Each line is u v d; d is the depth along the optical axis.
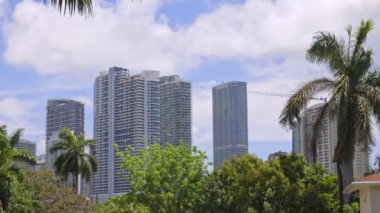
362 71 25.84
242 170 31.39
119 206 39.12
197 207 31.11
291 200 28.84
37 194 56.28
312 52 26.19
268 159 32.00
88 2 12.07
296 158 30.77
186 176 36.75
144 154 38.75
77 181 75.62
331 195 28.81
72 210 56.69
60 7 11.96
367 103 24.73
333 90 25.53
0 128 54.88
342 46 26.28
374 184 19.89
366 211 21.11
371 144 25.02
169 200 36.50
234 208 29.86
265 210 28.28
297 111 26.45
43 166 64.75
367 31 26.17
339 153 25.39
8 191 43.75
